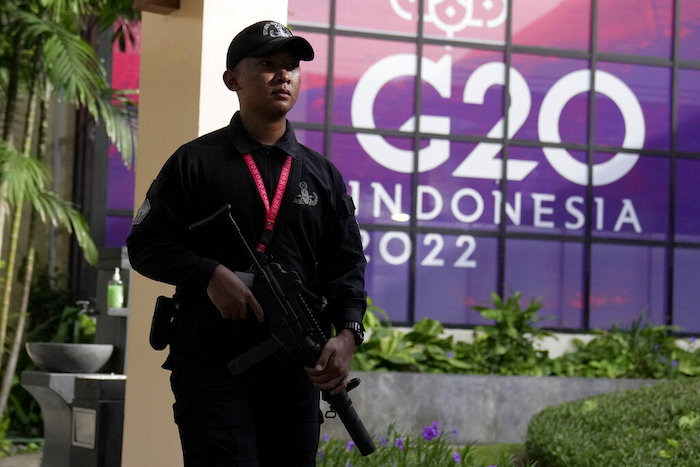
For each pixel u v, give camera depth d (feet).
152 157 17.51
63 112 40.88
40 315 38.42
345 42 40.06
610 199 41.68
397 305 39.78
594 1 41.81
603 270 41.42
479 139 40.78
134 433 17.24
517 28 41.39
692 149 42.42
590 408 26.50
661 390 27.07
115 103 35.19
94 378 22.35
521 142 41.11
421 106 40.45
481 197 40.70
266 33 10.00
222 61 16.24
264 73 10.03
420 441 20.45
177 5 16.92
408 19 40.52
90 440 21.72
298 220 10.18
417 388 34.83
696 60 42.57
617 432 23.45
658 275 41.86
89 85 32.22
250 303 9.63
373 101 40.11
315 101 39.70
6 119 33.27
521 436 35.19
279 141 10.31
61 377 24.27
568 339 40.50
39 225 40.32
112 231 38.81
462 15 40.96
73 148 40.88
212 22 16.16
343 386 10.07
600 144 41.75
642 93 42.16
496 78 41.11
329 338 10.46
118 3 31.50
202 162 10.08
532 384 35.81
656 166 42.09
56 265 40.22
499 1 41.27
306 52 10.09
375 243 39.78
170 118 16.97
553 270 41.01
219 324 9.93
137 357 17.35
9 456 31.86
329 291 10.58
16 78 33.30
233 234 9.97
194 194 10.06
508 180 40.96
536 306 38.45
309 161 10.48
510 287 40.65
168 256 9.76
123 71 39.55
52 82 29.04
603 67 41.88
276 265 9.85
